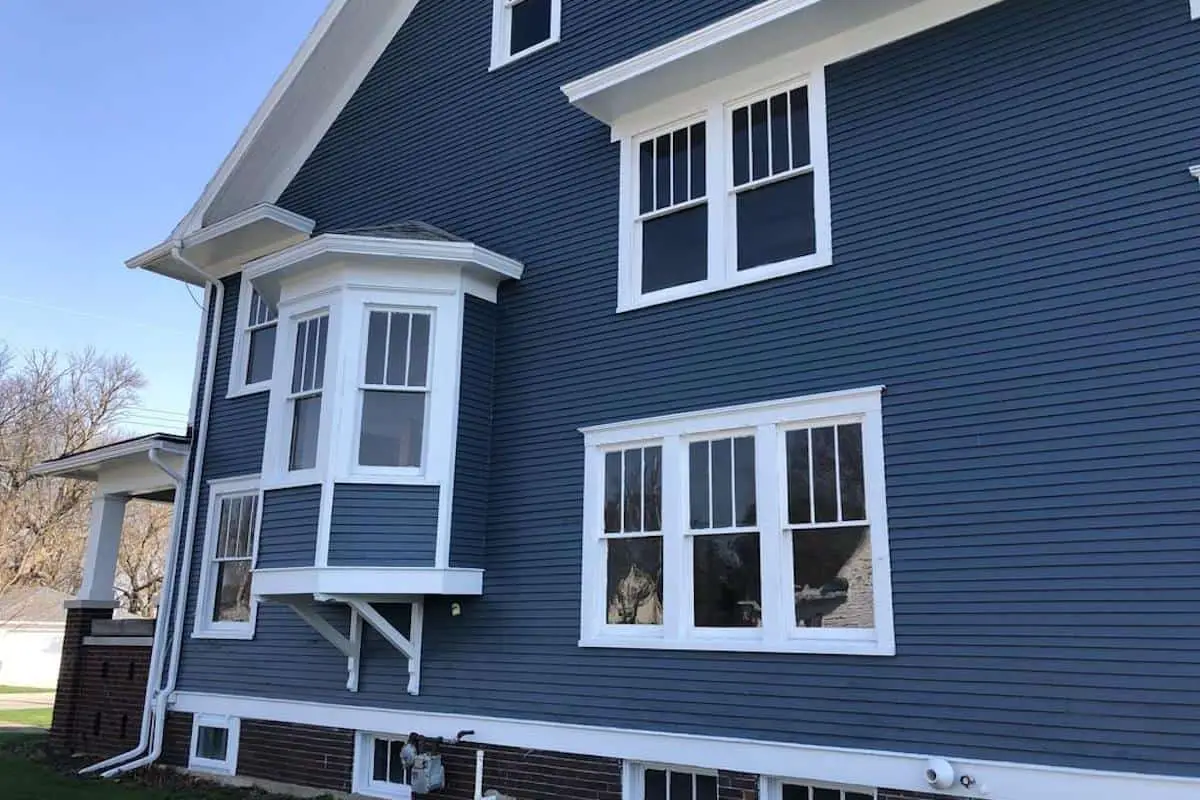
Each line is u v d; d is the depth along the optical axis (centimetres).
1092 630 496
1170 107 534
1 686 3022
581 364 766
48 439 4131
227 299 1124
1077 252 546
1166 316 510
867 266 626
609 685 676
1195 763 454
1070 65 573
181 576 1039
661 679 650
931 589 551
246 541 995
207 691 969
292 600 797
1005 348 559
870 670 562
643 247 760
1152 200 528
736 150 715
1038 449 534
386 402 783
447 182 930
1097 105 559
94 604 1154
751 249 692
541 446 774
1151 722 470
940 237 599
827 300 638
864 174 642
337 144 1062
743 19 666
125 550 3991
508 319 830
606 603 704
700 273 718
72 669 1135
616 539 711
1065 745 491
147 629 1090
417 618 798
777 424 637
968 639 532
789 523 618
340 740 830
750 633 620
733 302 685
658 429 698
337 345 777
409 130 987
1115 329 524
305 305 823
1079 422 524
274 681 906
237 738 920
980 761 513
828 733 569
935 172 611
